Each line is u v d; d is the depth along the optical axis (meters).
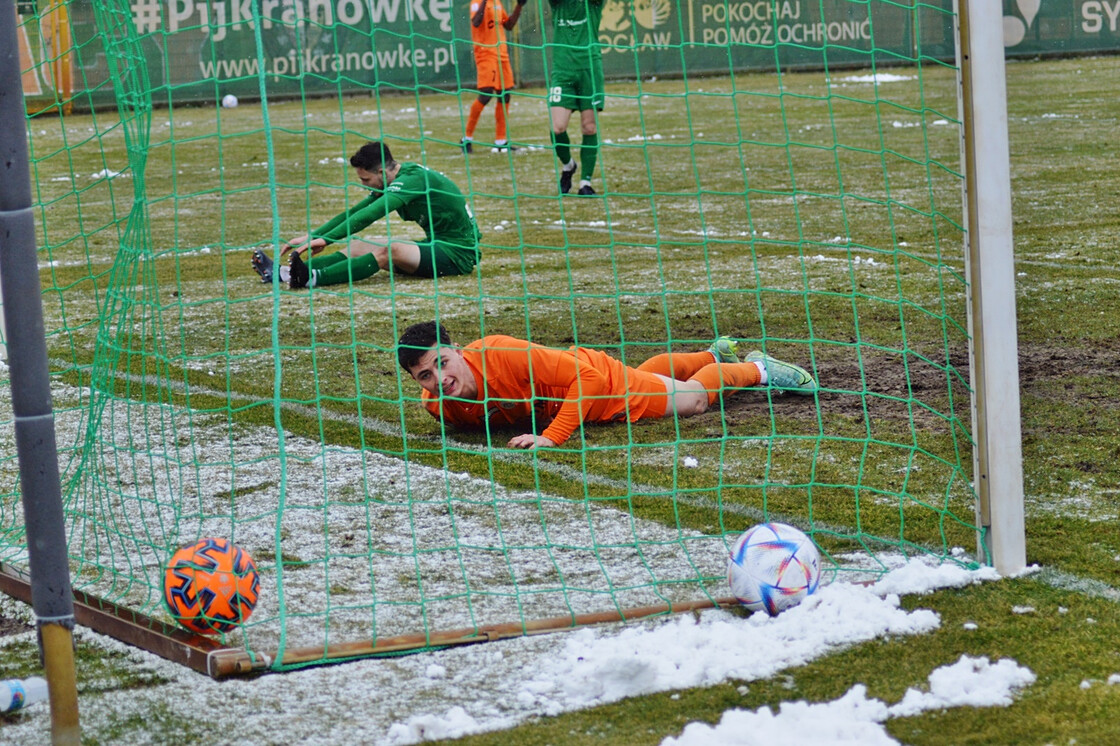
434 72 59.69
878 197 26.47
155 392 12.92
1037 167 29.67
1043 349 13.37
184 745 5.84
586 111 27.05
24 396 5.49
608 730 5.83
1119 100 44.59
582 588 7.68
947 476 9.60
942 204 25.19
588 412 10.95
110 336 9.58
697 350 13.95
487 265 20.16
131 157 8.70
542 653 6.73
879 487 9.39
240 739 5.88
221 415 12.03
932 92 50.75
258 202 29.50
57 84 11.59
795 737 5.56
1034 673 6.20
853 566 7.85
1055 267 18.09
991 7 7.31
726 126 42.94
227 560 6.86
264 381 13.27
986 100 7.34
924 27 57.25
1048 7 64.50
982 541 7.68
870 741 5.50
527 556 8.26
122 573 8.12
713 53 61.31
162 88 8.84
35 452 5.56
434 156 36.72
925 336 14.25
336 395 12.63
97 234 25.34
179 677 6.59
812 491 9.38
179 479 10.03
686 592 7.57
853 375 12.66
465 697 6.25
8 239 5.50
